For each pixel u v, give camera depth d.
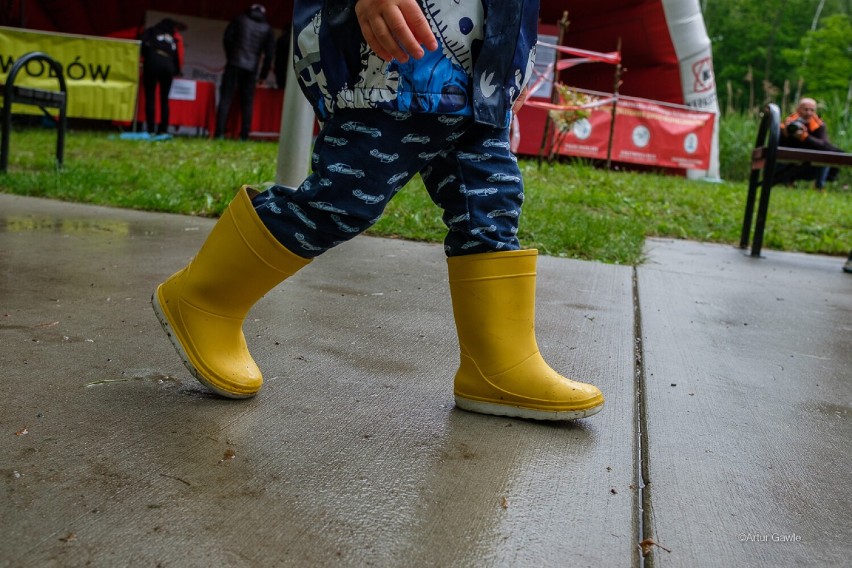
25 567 1.05
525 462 1.52
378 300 2.79
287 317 2.47
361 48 1.42
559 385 1.71
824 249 5.59
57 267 2.91
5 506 1.20
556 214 5.26
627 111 11.28
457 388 1.78
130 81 10.18
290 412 1.68
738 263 4.58
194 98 12.69
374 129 1.46
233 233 1.63
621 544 1.24
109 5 15.18
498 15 1.48
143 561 1.08
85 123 12.54
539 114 12.15
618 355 2.34
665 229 5.84
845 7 46.91
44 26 15.07
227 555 1.11
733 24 42.84
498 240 1.69
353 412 1.71
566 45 13.97
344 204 1.50
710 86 12.48
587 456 1.58
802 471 1.60
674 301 3.24
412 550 1.17
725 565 1.21
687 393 2.05
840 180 13.36
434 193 1.69
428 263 3.57
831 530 1.35
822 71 34.91
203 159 7.95
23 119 11.86
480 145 1.61
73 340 2.06
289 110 4.24
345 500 1.31
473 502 1.34
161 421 1.57
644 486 1.47
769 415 1.93
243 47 11.59
